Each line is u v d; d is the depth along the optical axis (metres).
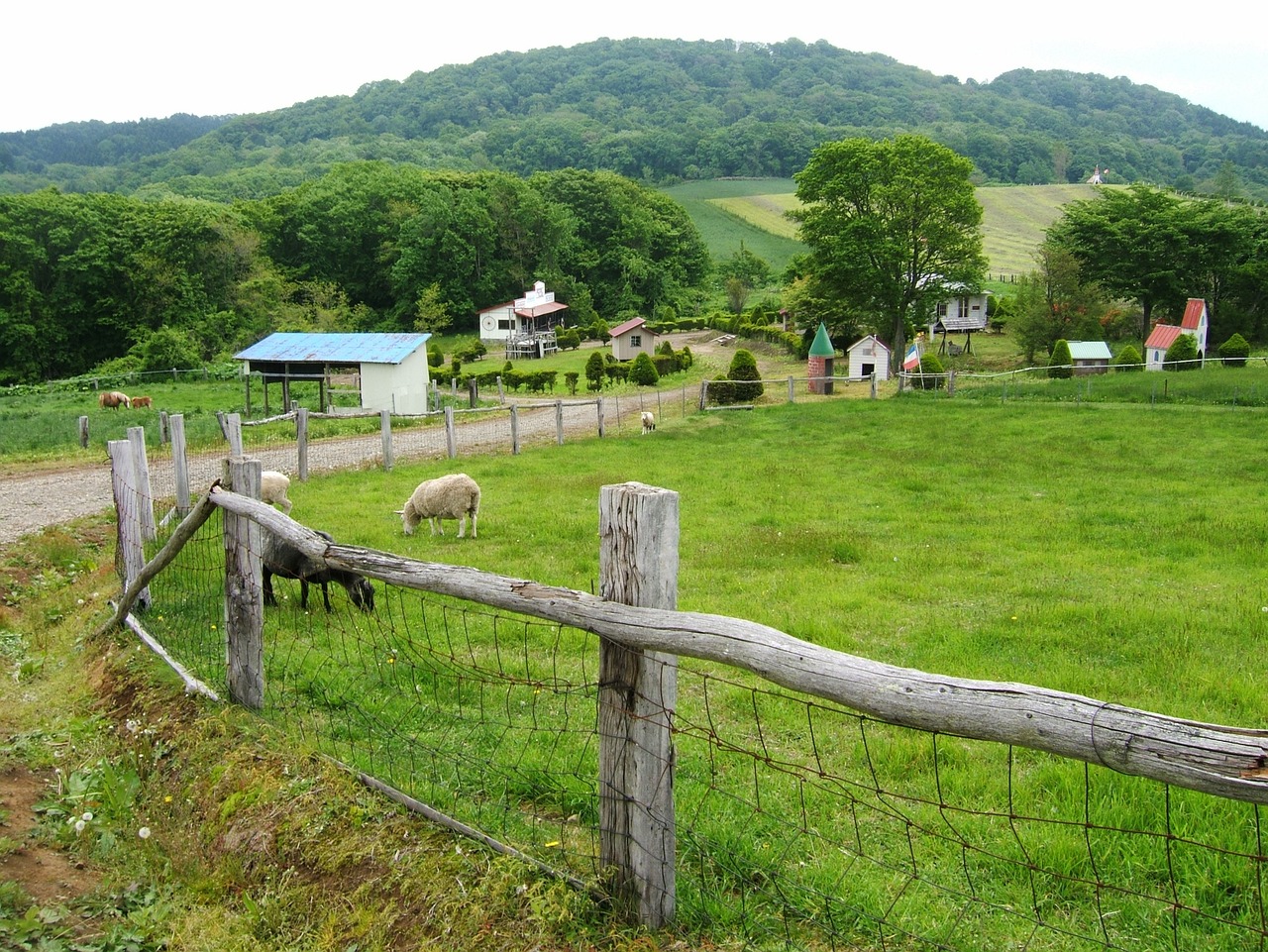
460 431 31.02
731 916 3.98
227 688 6.75
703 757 5.99
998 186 176.38
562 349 82.50
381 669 7.55
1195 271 65.06
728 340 76.81
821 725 6.64
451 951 4.08
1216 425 26.31
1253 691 7.17
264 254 96.12
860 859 4.62
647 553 3.66
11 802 5.97
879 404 35.53
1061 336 58.03
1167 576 11.52
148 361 61.97
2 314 75.88
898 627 9.42
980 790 5.59
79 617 9.97
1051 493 17.62
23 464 23.91
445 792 5.28
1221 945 3.92
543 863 4.29
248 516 6.12
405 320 99.19
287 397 38.66
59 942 4.63
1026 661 8.25
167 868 5.29
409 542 13.67
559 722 6.45
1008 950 3.89
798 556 12.73
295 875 4.93
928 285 56.22
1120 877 4.50
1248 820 4.96
